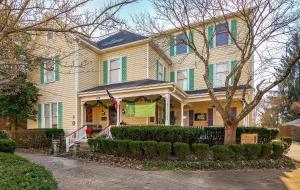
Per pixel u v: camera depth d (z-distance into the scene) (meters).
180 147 11.03
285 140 16.30
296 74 34.69
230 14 14.75
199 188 7.62
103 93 17.50
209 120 19.64
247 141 13.00
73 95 18.88
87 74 19.53
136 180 8.42
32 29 5.26
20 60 6.64
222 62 19.44
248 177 9.24
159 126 12.57
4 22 5.11
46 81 20.38
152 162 10.75
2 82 6.47
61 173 9.37
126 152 11.90
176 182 8.26
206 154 11.18
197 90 20.17
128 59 19.39
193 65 20.78
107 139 12.93
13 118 20.06
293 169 11.17
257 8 12.89
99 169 10.16
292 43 13.68
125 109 17.78
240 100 18.12
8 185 4.01
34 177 4.59
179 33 18.45
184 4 13.74
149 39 17.64
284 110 36.69
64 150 15.04
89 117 19.50
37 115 20.69
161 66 20.45
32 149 16.52
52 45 13.60
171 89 15.40
